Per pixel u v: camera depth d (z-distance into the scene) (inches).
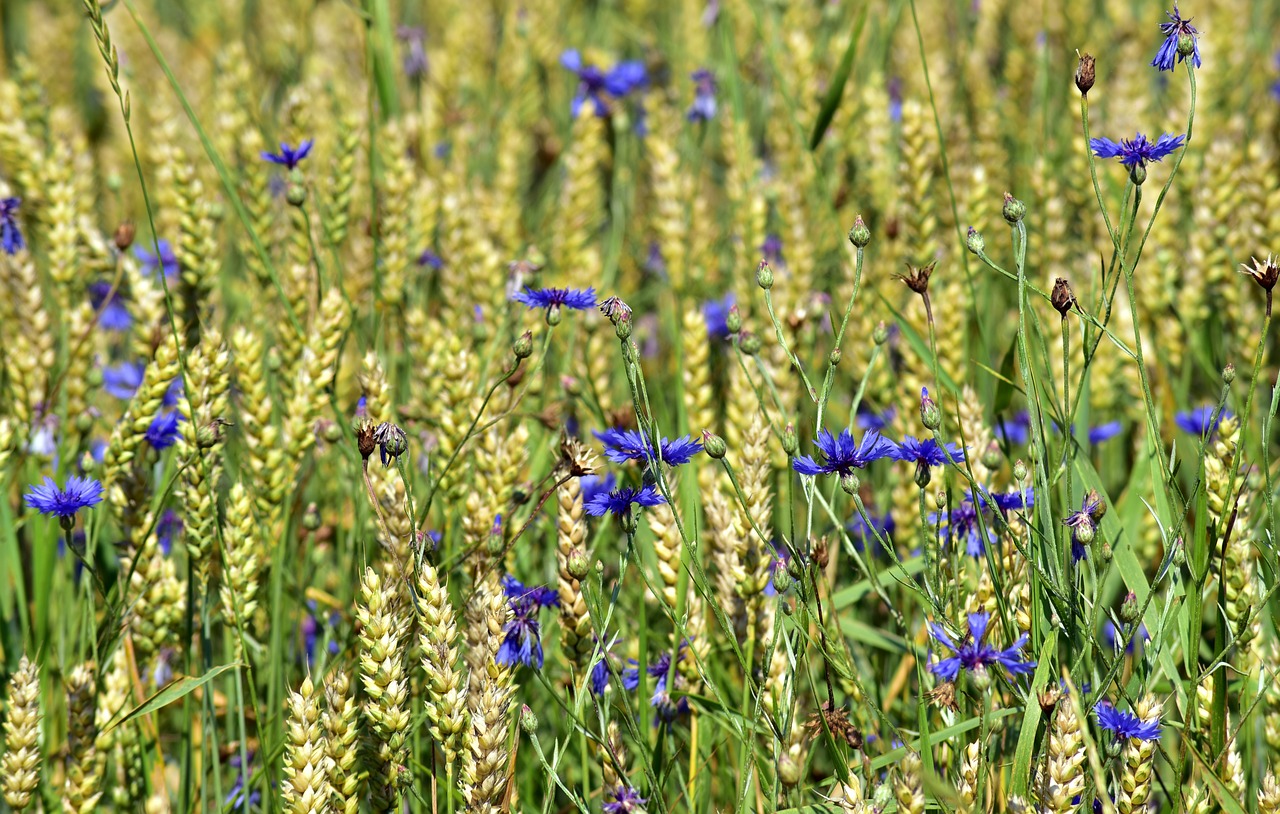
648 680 91.9
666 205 106.3
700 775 90.4
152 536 92.4
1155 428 87.4
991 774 87.4
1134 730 85.3
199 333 98.0
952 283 97.7
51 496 89.1
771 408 95.2
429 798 91.0
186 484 90.9
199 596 94.0
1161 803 90.4
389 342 102.9
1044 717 85.8
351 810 86.9
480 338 99.0
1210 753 87.7
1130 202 102.9
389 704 86.4
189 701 91.7
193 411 90.9
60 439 97.0
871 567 88.3
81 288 102.1
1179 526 86.6
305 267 97.1
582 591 86.8
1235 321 101.1
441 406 94.7
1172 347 101.6
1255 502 93.1
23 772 87.8
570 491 87.6
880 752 91.0
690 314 95.7
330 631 93.4
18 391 96.6
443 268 103.2
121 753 91.0
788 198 103.7
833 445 87.1
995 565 89.2
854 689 90.9
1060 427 91.0
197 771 93.3
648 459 87.1
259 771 91.2
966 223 103.5
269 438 92.9
